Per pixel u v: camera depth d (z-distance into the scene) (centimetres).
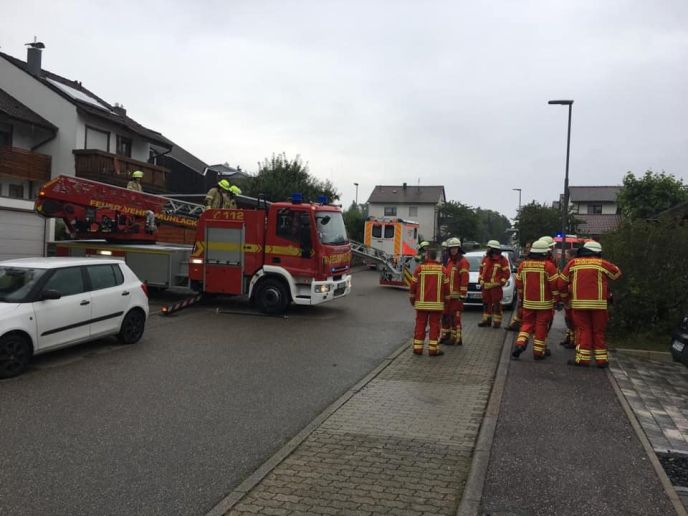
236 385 729
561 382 727
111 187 1440
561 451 496
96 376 758
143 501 412
